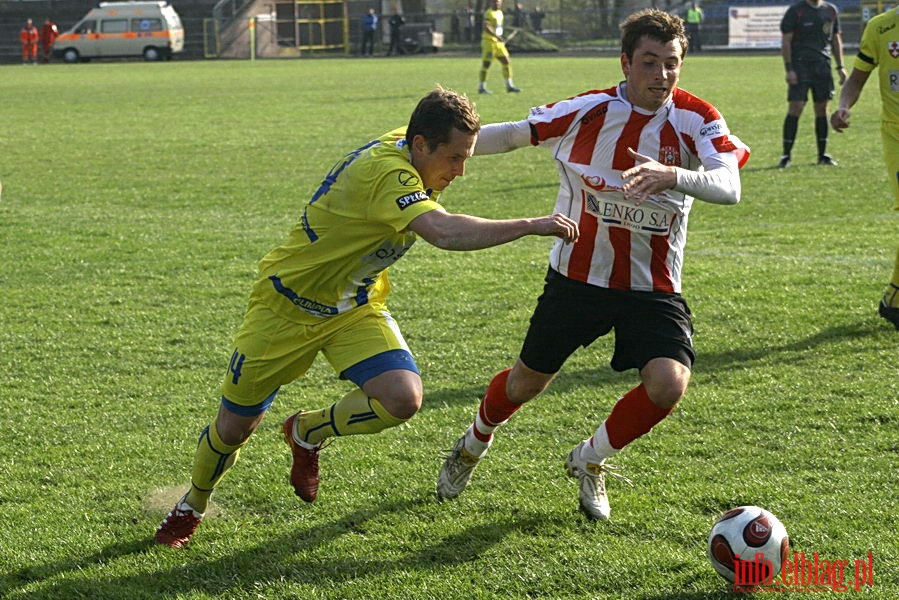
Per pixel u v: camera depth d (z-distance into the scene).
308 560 9.10
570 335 9.60
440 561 9.04
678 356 9.20
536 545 9.26
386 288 9.70
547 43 112.69
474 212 26.28
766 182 29.59
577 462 9.67
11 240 23.11
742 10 105.75
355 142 40.38
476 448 10.08
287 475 10.90
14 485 10.75
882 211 25.22
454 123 8.47
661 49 8.89
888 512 9.66
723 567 8.30
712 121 9.16
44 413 12.86
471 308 17.34
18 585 8.78
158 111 54.19
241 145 39.94
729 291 17.95
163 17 113.12
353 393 9.35
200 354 15.21
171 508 10.20
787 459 10.98
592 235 9.44
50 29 116.50
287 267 8.98
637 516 9.76
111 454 11.56
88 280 19.58
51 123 48.97
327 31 125.06
